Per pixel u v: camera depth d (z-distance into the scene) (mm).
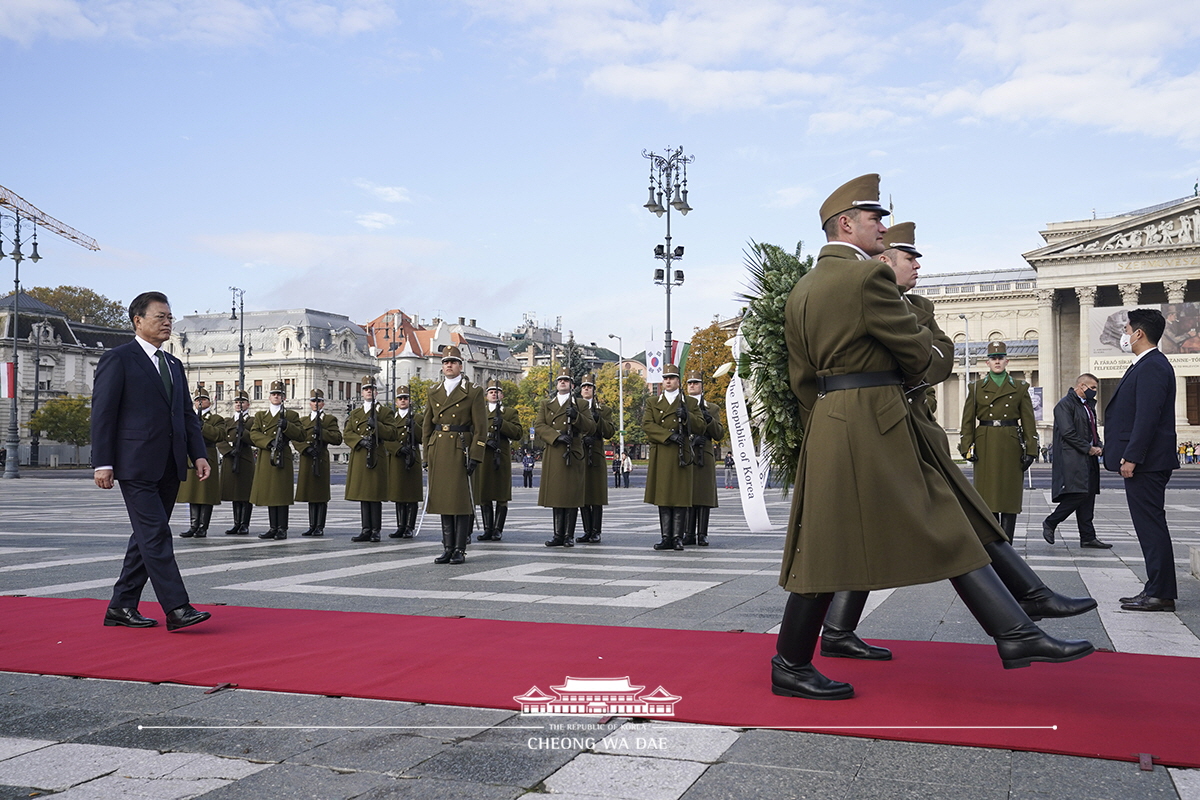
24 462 83250
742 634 5801
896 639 5734
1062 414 11914
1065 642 3834
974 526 4289
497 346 150500
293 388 99938
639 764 3414
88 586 8250
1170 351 62781
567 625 6180
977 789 3129
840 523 4059
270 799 3117
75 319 108062
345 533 15406
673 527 12391
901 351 4086
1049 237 91000
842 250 4332
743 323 4715
